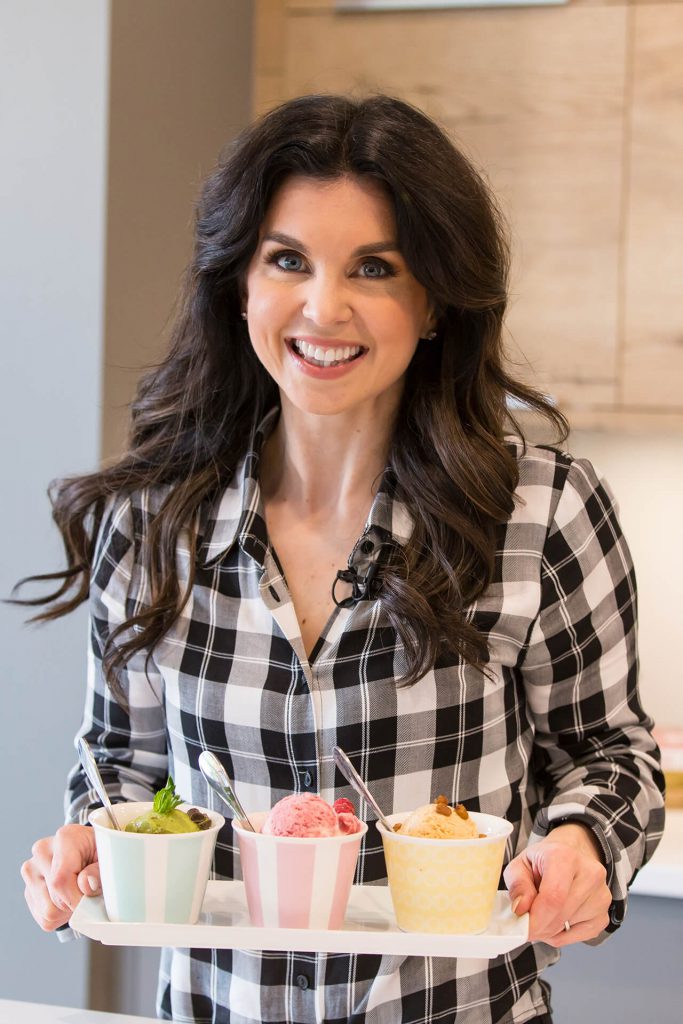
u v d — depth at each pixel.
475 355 1.20
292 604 1.19
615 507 1.26
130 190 1.92
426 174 1.06
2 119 1.88
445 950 0.92
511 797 1.20
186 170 2.15
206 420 1.29
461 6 2.22
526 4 2.21
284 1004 1.17
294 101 1.10
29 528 1.89
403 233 1.07
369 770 1.15
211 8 2.23
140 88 1.94
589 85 2.20
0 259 1.88
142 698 1.27
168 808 0.97
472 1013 1.16
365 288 1.09
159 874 0.94
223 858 1.19
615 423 2.23
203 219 1.16
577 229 2.22
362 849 1.15
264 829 0.96
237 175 1.10
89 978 1.86
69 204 1.86
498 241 1.16
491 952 0.92
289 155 1.07
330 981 1.16
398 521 1.20
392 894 0.97
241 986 1.18
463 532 1.17
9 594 1.90
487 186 1.17
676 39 2.17
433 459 1.20
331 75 2.28
